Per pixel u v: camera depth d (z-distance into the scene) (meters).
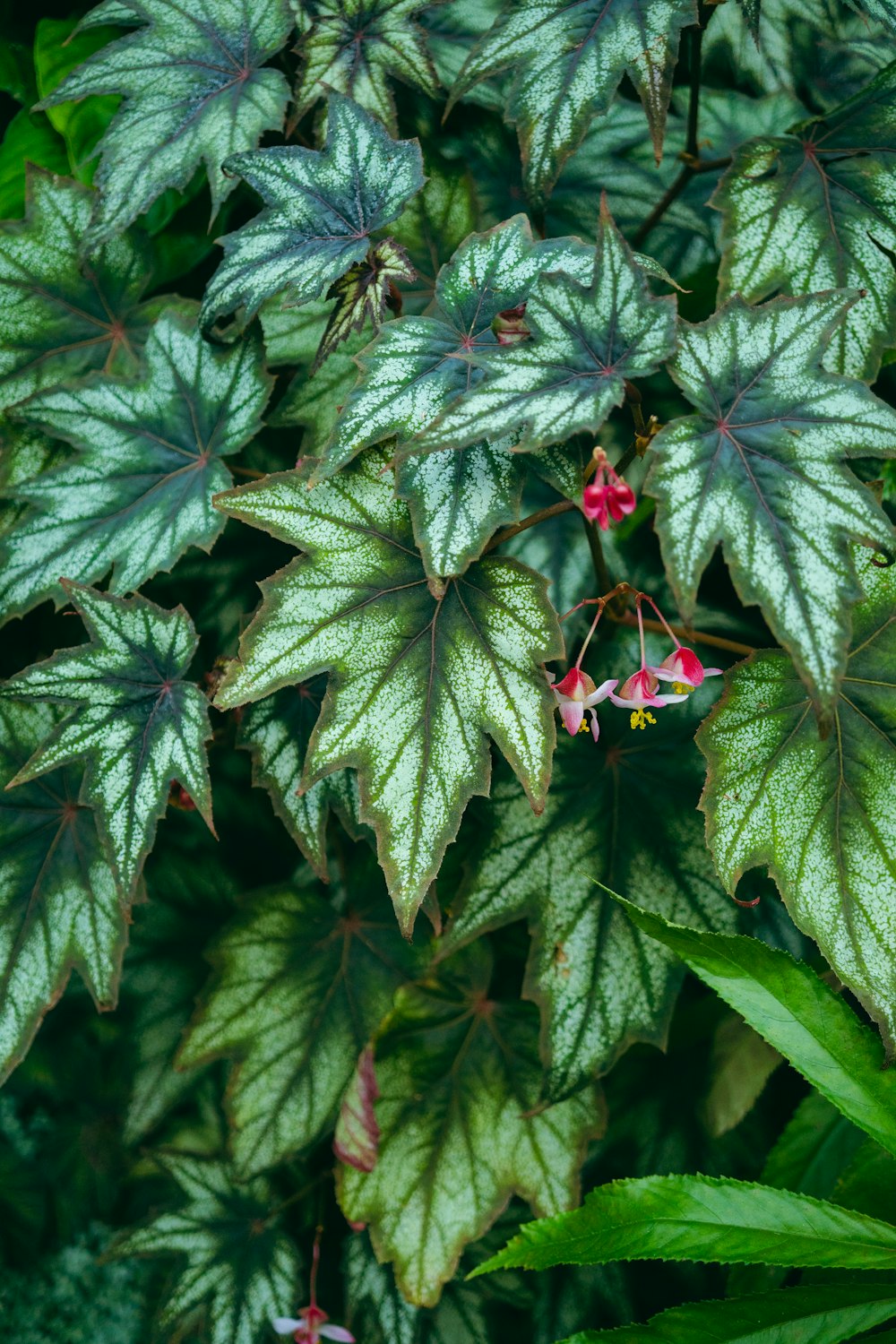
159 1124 1.15
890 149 0.97
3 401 1.03
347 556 0.93
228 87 0.99
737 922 0.99
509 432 0.88
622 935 0.99
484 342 0.91
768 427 0.89
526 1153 1.04
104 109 1.05
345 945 1.07
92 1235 1.21
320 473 0.90
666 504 0.88
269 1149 1.06
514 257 0.92
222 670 1.01
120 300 1.04
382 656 0.92
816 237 0.96
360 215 0.94
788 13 1.08
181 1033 1.11
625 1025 0.98
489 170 1.06
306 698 1.00
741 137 1.07
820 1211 0.93
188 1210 1.13
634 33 0.94
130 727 0.96
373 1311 1.10
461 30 1.06
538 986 0.99
